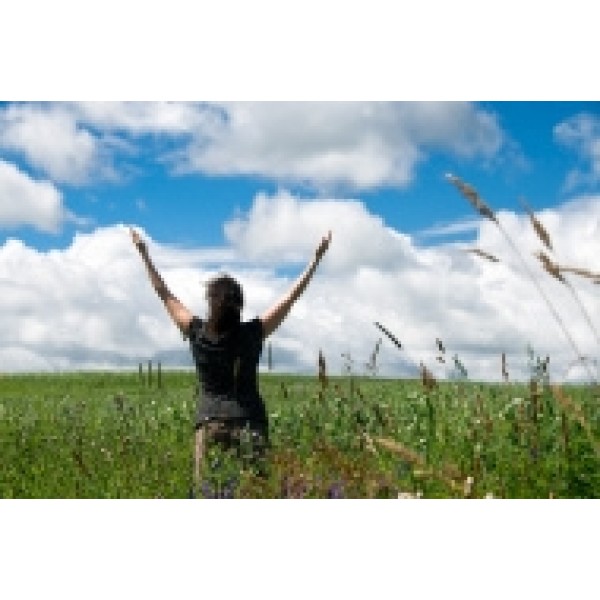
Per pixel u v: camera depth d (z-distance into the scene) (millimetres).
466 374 6738
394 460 5891
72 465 7211
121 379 21078
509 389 7797
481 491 5785
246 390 6246
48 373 20750
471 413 7309
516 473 6113
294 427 8141
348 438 7207
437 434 7113
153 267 6438
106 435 8828
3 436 8805
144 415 10625
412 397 8781
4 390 18594
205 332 6238
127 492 6344
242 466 5738
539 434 6422
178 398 13891
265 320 6266
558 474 5898
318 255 6355
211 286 6230
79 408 11031
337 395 8484
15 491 6531
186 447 8070
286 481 5273
